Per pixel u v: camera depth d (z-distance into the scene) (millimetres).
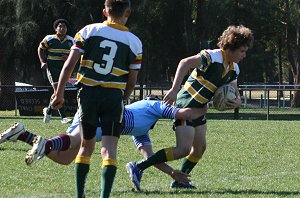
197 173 15523
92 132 10438
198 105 12672
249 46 12211
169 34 65750
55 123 27500
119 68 10352
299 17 74062
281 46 90250
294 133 26547
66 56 24250
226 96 12242
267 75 107375
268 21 77125
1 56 54500
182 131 12852
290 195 12539
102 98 10266
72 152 12297
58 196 12023
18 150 18328
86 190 12688
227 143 21953
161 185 13570
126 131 12953
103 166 10148
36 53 55375
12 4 54531
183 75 11820
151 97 13578
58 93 10445
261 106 61844
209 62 12109
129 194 12383
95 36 10312
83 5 55562
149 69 70062
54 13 54406
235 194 12539
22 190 12703
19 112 38906
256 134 25594
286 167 16938
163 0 62250
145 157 13273
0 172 14789
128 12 10547
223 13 67125
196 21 67000
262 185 13836
